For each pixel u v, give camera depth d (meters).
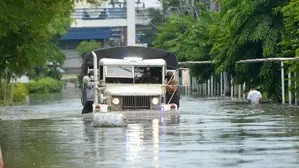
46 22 42.69
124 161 26.23
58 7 43.31
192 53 97.94
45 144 32.34
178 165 25.06
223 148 29.33
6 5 36.16
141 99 52.50
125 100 52.38
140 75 55.44
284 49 66.25
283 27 68.88
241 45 73.00
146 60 55.50
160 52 57.53
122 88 53.88
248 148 29.17
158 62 55.47
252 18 70.00
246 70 73.38
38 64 50.03
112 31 184.38
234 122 43.06
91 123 44.03
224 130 37.44
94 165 25.44
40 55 50.03
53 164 25.97
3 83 91.38
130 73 55.22
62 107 70.81
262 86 70.94
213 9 127.38
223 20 73.75
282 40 67.31
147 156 27.42
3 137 36.12
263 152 27.84
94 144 31.81
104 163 25.86
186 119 45.94
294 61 61.00
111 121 41.09
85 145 31.47
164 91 54.69
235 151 28.33
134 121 44.69
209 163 25.31
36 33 48.00
